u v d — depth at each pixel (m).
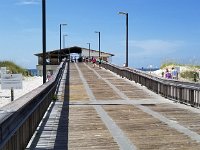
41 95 14.30
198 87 19.47
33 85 44.03
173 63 52.88
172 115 17.09
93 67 73.50
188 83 21.30
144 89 31.80
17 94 32.56
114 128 13.52
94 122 14.91
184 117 16.42
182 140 11.30
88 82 38.50
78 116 16.67
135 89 31.81
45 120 15.19
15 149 8.08
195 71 44.97
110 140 11.32
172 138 11.63
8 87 19.41
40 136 11.84
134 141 11.16
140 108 19.97
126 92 29.47
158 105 21.56
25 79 55.69
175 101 23.55
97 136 11.98
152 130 13.09
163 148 10.17
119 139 11.49
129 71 41.25
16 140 8.23
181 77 44.03
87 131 12.89
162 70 49.25
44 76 23.45
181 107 20.52
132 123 14.69
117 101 23.56
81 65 83.31
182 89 22.45
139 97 26.17
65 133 12.47
